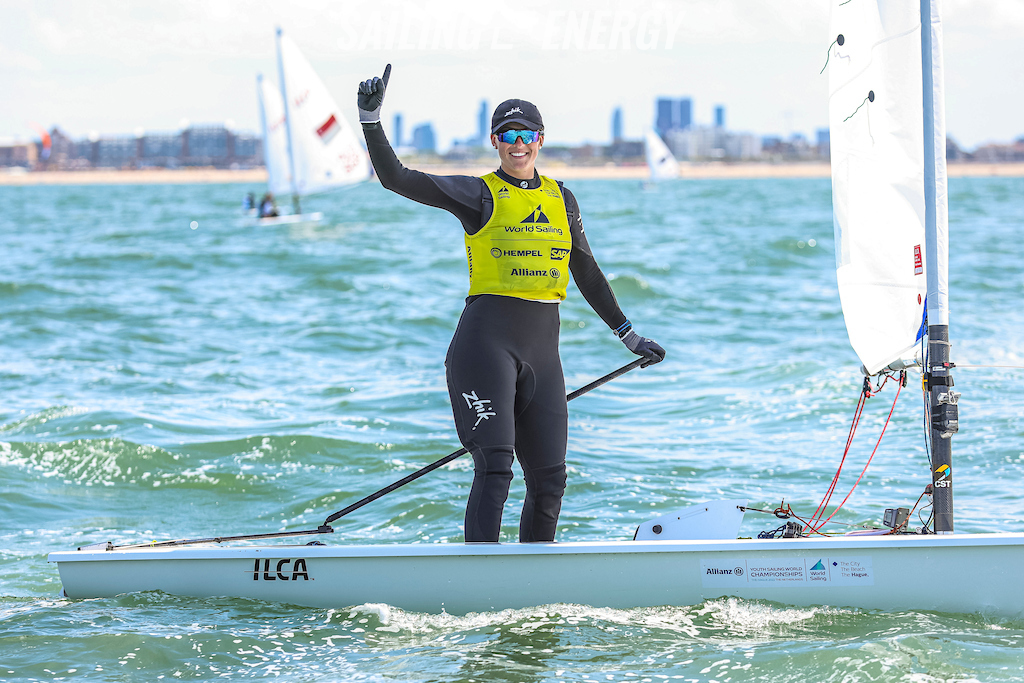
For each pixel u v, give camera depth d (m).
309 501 22.53
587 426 29.38
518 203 13.65
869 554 13.80
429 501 21.81
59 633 13.67
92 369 38.78
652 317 52.00
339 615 14.27
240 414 30.80
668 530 15.26
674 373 37.66
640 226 133.75
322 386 35.56
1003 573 13.63
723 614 13.84
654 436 28.05
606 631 13.45
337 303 59.50
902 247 14.72
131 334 47.84
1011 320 46.81
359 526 20.67
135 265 81.94
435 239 114.31
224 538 15.41
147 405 31.72
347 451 26.34
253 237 118.88
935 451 14.34
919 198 14.48
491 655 12.77
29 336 46.94
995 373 34.94
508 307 13.76
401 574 14.31
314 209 197.75
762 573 13.94
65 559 15.05
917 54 14.41
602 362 40.72
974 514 19.91
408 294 63.34
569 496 22.09
